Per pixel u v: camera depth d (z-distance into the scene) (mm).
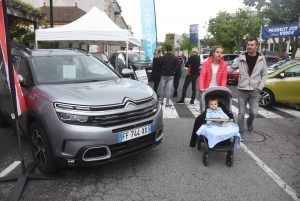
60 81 4070
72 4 31125
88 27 8586
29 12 11102
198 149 4574
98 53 10570
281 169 3867
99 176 3604
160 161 4094
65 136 3109
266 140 5102
